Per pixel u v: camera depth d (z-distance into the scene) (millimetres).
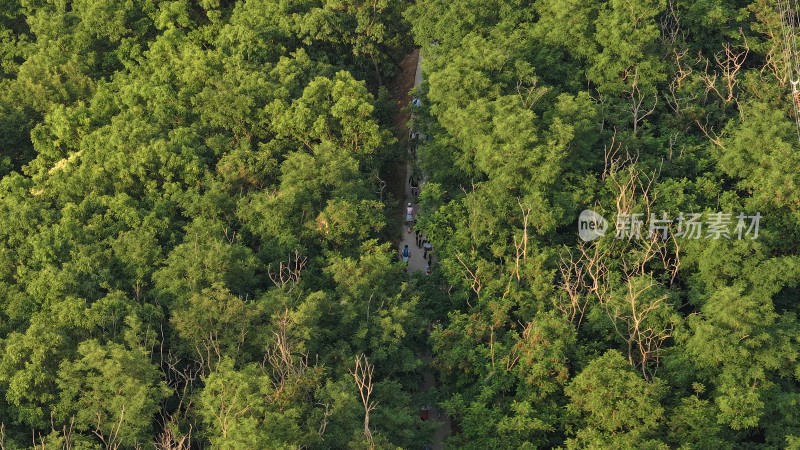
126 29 120438
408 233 103688
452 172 98125
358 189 94000
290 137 102938
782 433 73188
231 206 93062
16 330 78688
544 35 112750
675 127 103750
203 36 120500
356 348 79125
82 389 70812
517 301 83562
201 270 81250
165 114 104188
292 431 66375
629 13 108125
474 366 79125
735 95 109688
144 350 72938
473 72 99625
